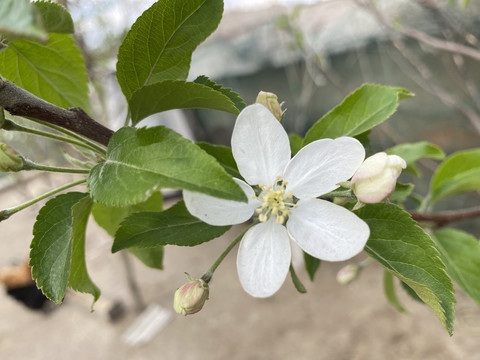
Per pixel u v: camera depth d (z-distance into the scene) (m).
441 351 0.41
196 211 0.08
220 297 0.52
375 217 0.09
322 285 0.51
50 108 0.09
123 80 0.10
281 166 0.09
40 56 0.12
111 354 0.48
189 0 0.09
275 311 0.49
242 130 0.08
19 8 0.05
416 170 0.17
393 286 0.18
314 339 0.45
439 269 0.08
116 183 0.07
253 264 0.09
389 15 0.40
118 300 0.52
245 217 0.09
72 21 0.08
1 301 0.57
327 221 0.08
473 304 0.44
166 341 0.48
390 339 0.44
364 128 0.11
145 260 0.13
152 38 0.09
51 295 0.08
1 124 0.08
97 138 0.09
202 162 0.06
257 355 0.45
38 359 0.48
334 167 0.08
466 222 0.48
